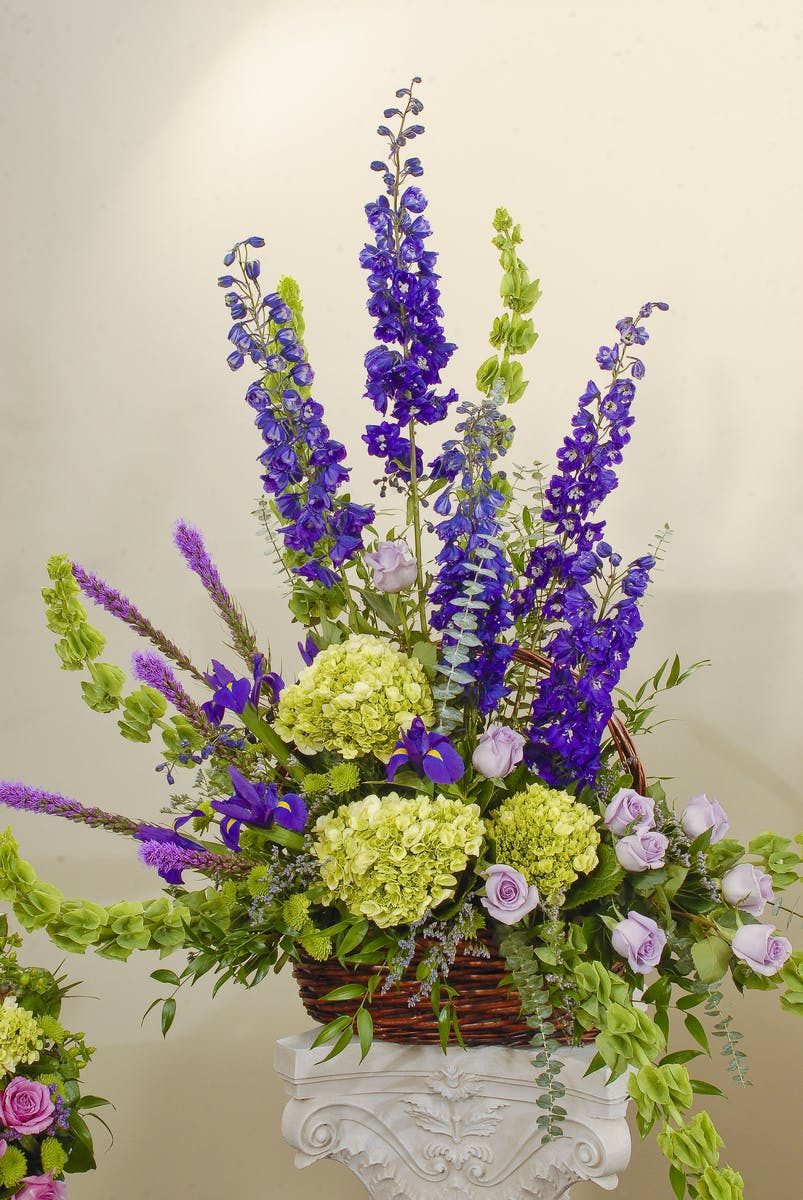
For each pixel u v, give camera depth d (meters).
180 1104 1.74
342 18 1.79
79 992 1.75
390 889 0.99
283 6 1.80
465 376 1.74
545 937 1.00
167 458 1.80
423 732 1.04
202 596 1.78
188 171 1.81
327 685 1.06
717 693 1.70
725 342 1.70
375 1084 1.12
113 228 1.82
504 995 1.07
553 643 1.08
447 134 1.76
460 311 1.75
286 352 1.13
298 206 1.78
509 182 1.75
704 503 1.71
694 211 1.71
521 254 1.74
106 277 1.82
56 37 1.84
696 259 1.71
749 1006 1.66
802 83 1.69
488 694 1.10
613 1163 1.05
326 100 1.78
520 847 1.04
